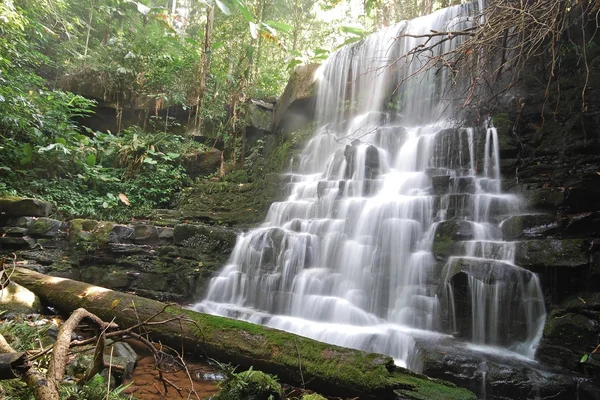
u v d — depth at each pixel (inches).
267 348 144.2
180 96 497.7
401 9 574.9
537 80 290.7
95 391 100.4
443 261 206.5
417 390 121.4
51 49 557.6
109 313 179.3
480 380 146.6
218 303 267.4
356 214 265.6
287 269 256.4
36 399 66.6
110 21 620.7
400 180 293.6
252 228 326.6
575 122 251.9
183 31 678.5
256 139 488.4
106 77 501.0
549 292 174.4
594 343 151.0
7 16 374.3
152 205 415.2
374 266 234.4
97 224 304.0
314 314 230.1
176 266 293.1
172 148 470.9
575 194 200.7
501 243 191.3
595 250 170.6
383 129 356.8
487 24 205.0
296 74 456.1
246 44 590.6
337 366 130.3
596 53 272.7
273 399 115.0
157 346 171.9
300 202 319.9
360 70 425.7
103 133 474.0
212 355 155.4
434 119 363.6
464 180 253.6
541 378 142.3
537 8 205.0
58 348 77.7
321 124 440.1
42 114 398.6
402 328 204.5
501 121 281.7
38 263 286.0
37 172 388.5
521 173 251.4
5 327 147.5
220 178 450.0
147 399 132.3
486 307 181.0
